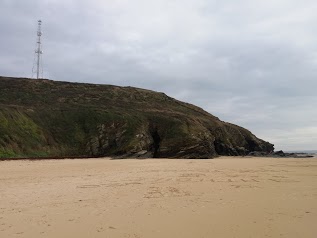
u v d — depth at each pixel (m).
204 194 12.98
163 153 72.75
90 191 14.20
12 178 20.14
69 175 22.11
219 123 92.94
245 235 7.36
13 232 7.81
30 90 94.31
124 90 107.12
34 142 62.94
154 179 18.69
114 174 22.53
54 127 72.88
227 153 83.69
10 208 10.57
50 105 86.38
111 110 84.19
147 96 107.06
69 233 7.70
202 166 30.00
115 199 12.10
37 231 7.88
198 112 105.62
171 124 79.81
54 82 103.38
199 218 8.95
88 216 9.34
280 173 21.92
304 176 19.81
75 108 83.19
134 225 8.32
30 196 12.93
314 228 7.82
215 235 7.41
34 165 33.47
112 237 7.37
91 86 105.38
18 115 67.06
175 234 7.54
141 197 12.48
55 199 12.21
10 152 54.31
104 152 71.25
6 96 88.00
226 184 16.02
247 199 11.76
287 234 7.37
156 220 8.79
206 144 74.62
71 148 69.31
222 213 9.51
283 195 12.59
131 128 75.75
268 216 9.07
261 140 102.31
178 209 10.15
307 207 10.27
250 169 25.70
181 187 15.07
